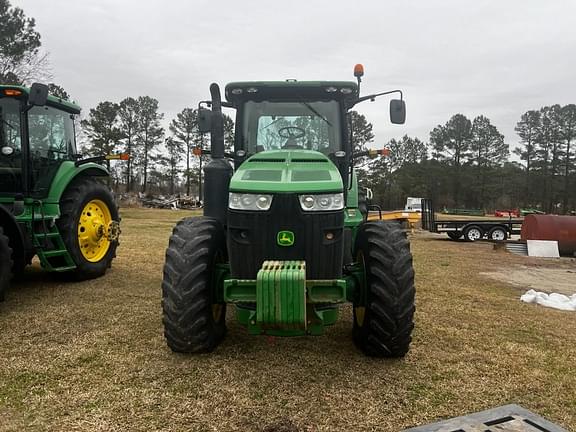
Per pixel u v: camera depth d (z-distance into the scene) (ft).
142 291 17.49
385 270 10.62
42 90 15.67
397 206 191.72
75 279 18.98
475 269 26.84
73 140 20.39
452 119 201.77
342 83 12.94
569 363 11.35
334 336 12.92
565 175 186.19
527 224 38.88
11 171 16.85
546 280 24.25
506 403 9.13
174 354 11.18
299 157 11.43
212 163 12.54
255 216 9.91
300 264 9.60
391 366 10.80
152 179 175.63
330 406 8.80
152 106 170.81
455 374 10.44
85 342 11.92
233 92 13.30
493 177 196.95
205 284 10.70
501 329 14.05
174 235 11.23
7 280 14.21
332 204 9.96
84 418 8.20
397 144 211.20
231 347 11.84
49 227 17.53
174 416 8.32
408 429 7.92
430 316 15.26
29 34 82.17
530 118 192.85
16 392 9.13
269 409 8.64
